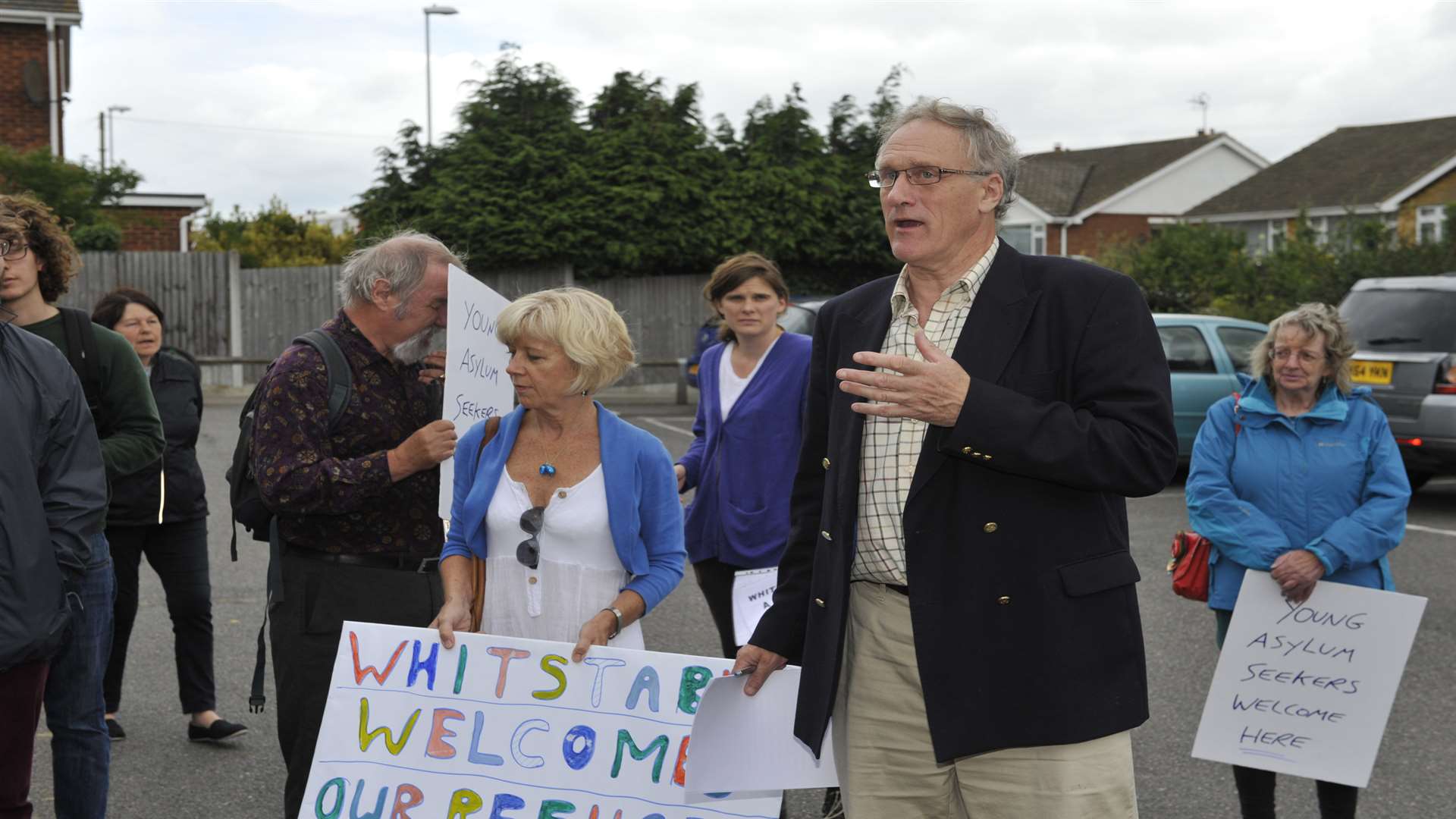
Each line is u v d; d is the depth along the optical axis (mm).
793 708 2732
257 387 3412
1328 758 3738
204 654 5051
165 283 19656
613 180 21094
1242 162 43750
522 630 3080
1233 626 3820
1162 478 2324
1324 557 3709
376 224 20625
